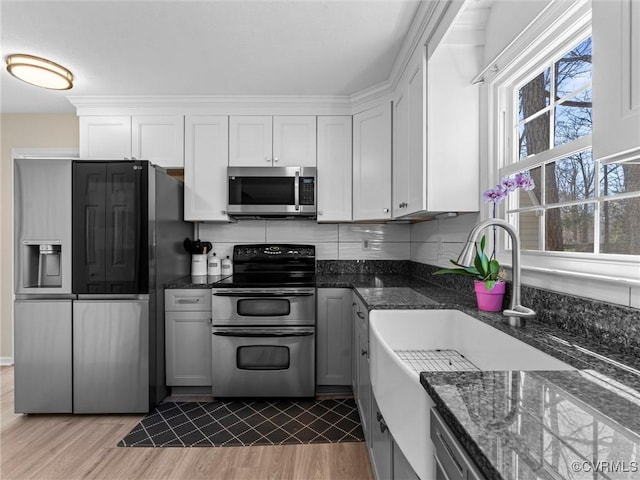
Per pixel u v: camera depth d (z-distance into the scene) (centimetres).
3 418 225
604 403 61
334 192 276
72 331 226
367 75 237
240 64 223
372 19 178
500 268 156
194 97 271
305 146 276
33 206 222
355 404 240
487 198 136
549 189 137
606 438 50
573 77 125
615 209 106
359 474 168
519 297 118
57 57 214
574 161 124
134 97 270
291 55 212
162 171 245
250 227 310
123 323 226
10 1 163
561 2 117
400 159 221
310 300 246
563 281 117
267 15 175
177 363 250
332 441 195
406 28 185
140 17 176
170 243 258
